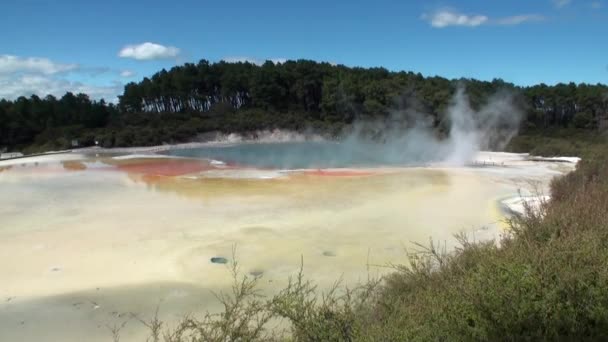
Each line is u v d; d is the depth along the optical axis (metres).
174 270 14.15
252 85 93.25
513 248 6.83
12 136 69.38
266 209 22.30
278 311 5.50
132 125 78.50
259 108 92.44
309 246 16.44
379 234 17.97
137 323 10.79
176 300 12.02
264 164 44.78
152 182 31.19
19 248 16.27
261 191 27.45
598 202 8.87
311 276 13.46
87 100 84.00
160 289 12.73
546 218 8.00
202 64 99.75
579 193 10.95
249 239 17.28
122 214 21.23
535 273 5.58
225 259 15.07
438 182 30.88
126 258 15.27
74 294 12.44
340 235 17.84
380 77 93.69
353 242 16.91
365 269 14.04
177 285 12.99
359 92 84.25
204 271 14.02
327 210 22.08
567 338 4.65
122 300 12.05
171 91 93.31
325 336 5.01
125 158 49.72
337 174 35.47
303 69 94.56
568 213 7.87
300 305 5.36
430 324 5.05
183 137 76.56
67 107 79.25
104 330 10.50
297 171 37.62
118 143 67.50
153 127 76.50
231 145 73.38
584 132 66.44
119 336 10.19
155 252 15.87
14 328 10.63
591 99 70.38
